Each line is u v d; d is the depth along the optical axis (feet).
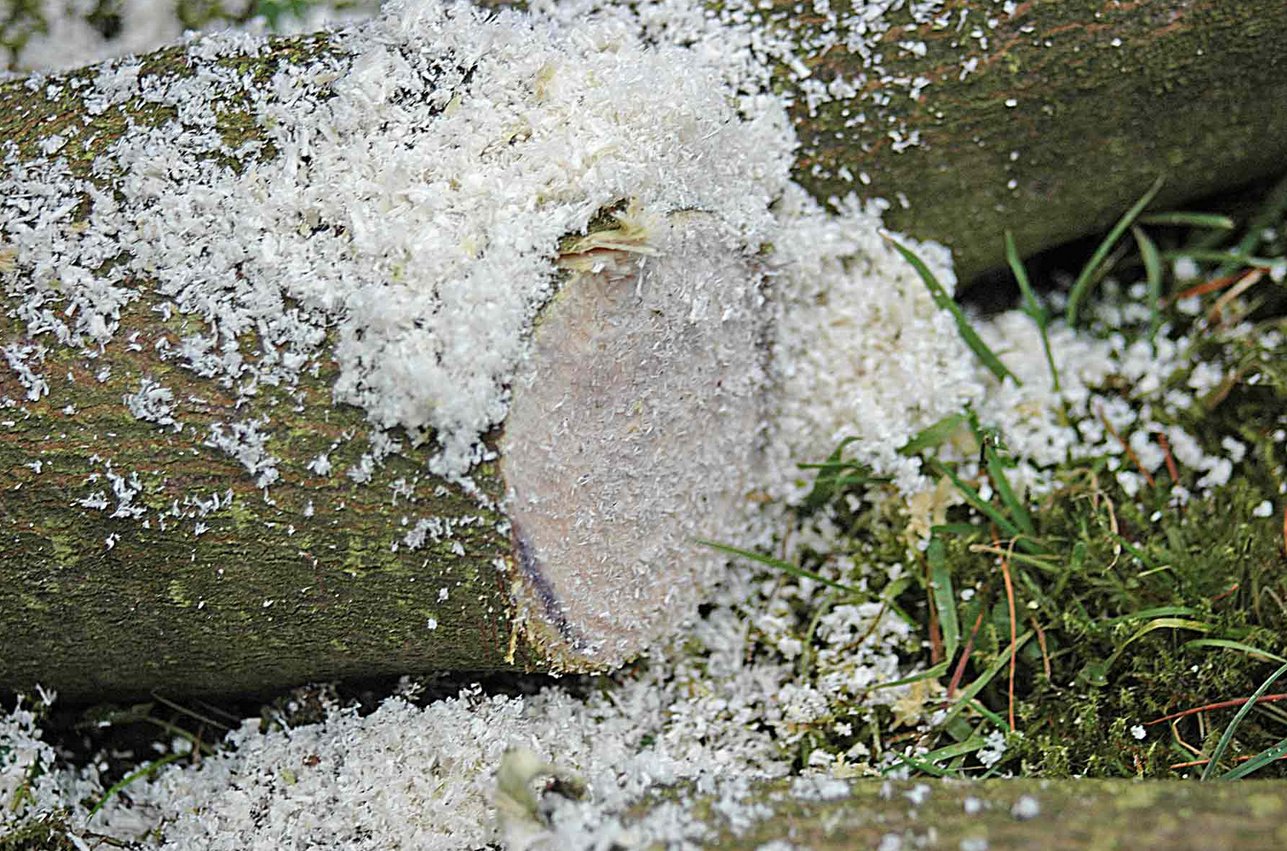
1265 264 5.30
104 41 5.33
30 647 5.06
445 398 4.93
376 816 5.05
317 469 4.96
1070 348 5.34
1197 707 5.11
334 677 5.11
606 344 5.00
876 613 5.21
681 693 5.19
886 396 5.24
